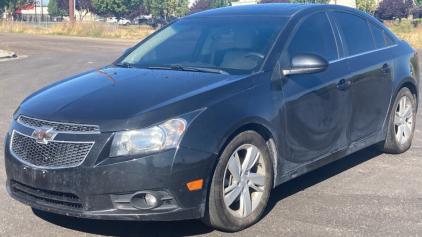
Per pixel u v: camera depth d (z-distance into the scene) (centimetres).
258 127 370
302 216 386
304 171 418
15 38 3303
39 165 332
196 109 331
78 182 317
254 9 489
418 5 6412
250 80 372
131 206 319
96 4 8125
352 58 473
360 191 445
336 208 403
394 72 527
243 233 355
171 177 314
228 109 343
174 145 316
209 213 339
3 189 452
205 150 324
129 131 315
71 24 4088
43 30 4244
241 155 364
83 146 320
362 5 5994
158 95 344
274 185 389
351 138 467
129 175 311
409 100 563
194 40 465
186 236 351
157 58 458
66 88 390
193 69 411
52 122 335
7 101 929
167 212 319
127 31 4188
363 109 477
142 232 358
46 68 1488
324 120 425
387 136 541
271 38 421
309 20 452
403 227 365
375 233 353
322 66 388
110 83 385
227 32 453
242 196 357
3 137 647
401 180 476
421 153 571
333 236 349
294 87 397
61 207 331
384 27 552
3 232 359
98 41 3158
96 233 357
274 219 380
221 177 339
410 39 2797
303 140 407
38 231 361
